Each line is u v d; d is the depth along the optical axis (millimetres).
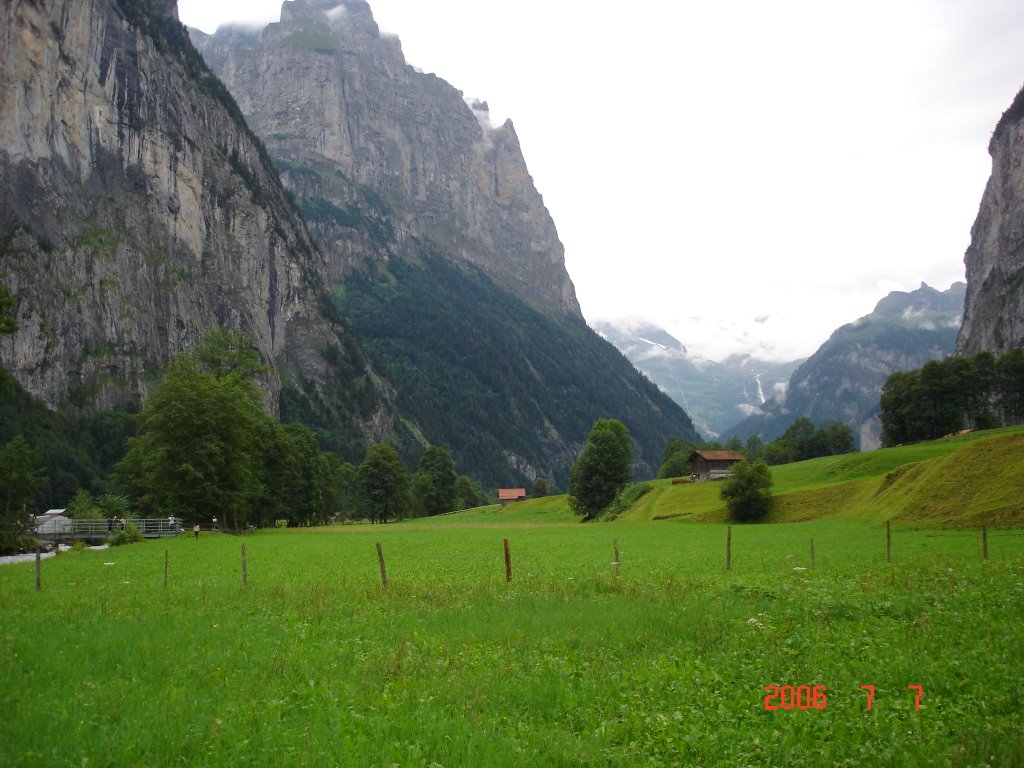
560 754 10414
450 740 10812
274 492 100938
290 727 11430
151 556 49219
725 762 10320
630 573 31516
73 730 11023
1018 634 16516
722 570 32531
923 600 21172
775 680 14102
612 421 120000
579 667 15000
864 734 11258
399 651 15773
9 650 16406
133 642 17328
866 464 101000
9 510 75688
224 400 81250
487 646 16859
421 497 162500
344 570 36500
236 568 38812
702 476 126250
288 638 18078
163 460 77875
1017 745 10312
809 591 23453
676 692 13320
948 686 13266
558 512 137125
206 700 12609
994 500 53656
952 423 138625
